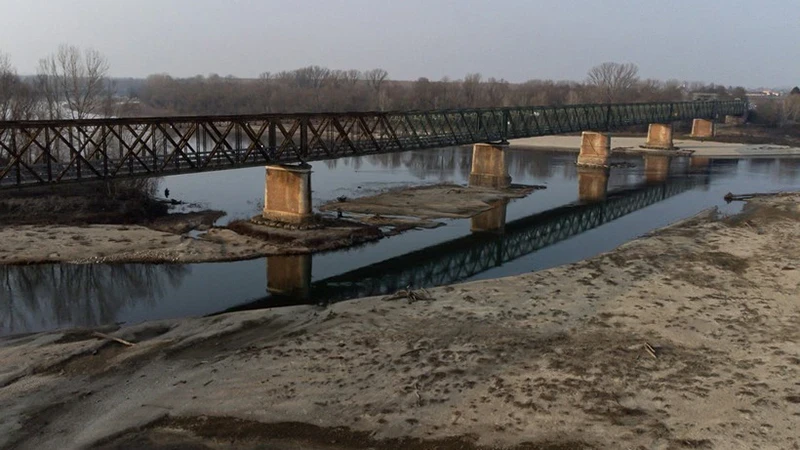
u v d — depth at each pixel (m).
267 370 22.56
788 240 42.03
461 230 50.88
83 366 23.11
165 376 22.27
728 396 20.16
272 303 32.31
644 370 22.14
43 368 22.91
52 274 35.59
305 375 22.12
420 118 66.38
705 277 33.38
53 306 31.28
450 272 38.91
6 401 20.45
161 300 32.41
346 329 26.33
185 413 19.75
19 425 19.06
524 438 18.06
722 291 31.08
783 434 17.89
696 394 20.31
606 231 52.25
